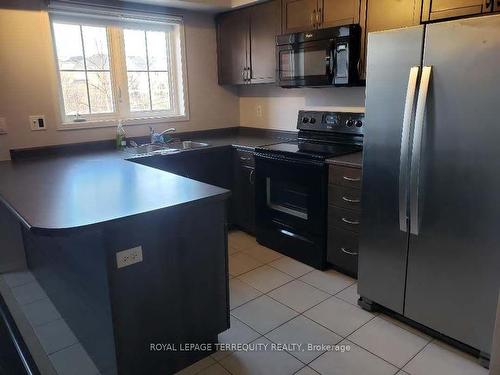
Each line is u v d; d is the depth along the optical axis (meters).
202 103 3.96
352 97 3.18
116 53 3.39
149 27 3.54
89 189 1.93
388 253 2.14
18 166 2.61
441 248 1.90
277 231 3.16
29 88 2.94
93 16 3.17
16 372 1.88
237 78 3.76
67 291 2.10
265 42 3.37
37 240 2.54
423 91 1.78
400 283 2.12
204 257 1.86
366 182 2.17
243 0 3.41
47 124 3.06
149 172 2.35
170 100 3.83
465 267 1.82
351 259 2.65
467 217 1.77
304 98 3.56
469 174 1.73
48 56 2.98
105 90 3.40
